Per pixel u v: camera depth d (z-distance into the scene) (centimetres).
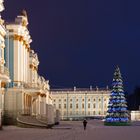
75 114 14925
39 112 6362
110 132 4384
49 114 5369
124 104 7231
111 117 7156
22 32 6038
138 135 3747
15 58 5919
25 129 4688
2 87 5350
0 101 5012
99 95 14938
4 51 5891
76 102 15025
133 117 11194
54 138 3139
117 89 7275
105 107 14912
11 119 5650
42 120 5206
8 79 5050
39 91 6141
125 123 7094
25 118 5241
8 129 4622
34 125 5097
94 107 14962
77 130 4841
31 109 6306
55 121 6775
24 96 5956
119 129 5294
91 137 3381
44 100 6962
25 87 5997
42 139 3003
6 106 5697
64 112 14962
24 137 3195
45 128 5091
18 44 5944
